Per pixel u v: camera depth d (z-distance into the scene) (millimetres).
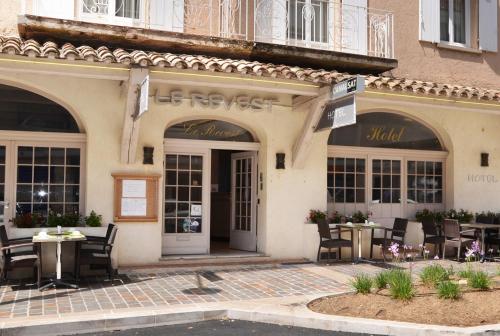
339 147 11781
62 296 7578
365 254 11477
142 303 7176
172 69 8672
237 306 6996
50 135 9570
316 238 10930
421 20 12633
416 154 12570
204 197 10844
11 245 8070
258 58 10523
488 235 12102
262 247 10883
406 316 6387
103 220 9578
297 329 6367
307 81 9383
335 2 11727
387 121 12273
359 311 6664
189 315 6688
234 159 11922
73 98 9438
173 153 10617
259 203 11086
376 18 11977
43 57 7891
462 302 6691
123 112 9711
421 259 11500
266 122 10773
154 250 9898
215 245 12500
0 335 5875
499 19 13617
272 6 11148
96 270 9289
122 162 9727
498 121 13102
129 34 9430
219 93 10320
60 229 8320
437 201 12859
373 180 12203
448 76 12914
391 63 11266
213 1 10852
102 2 10125
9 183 9445
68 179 9742
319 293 7852
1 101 9383
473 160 12812
